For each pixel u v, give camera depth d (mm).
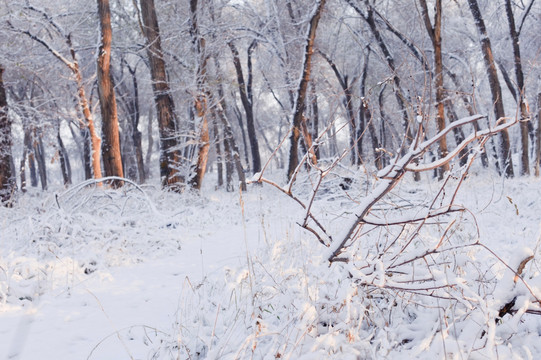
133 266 6789
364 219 3332
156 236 8242
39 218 8305
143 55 25250
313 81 22688
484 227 7449
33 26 19781
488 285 3629
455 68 26328
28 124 23859
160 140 17406
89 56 25234
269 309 3766
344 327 2797
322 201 8078
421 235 4117
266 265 4492
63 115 23812
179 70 22656
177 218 10367
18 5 19250
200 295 4738
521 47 24234
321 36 25047
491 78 18344
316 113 28906
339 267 4414
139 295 5242
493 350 2598
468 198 10133
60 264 6121
